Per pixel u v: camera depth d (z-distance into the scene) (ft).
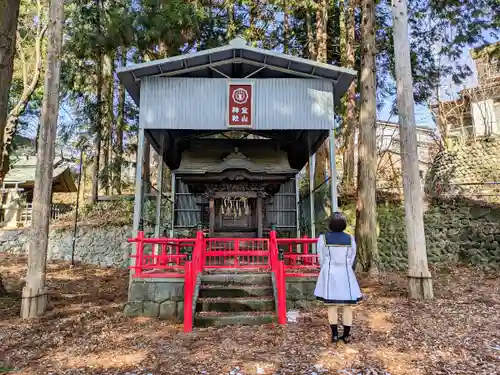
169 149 32.07
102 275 35.12
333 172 24.09
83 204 54.90
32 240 18.53
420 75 42.70
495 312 16.75
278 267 16.37
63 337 14.30
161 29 32.53
